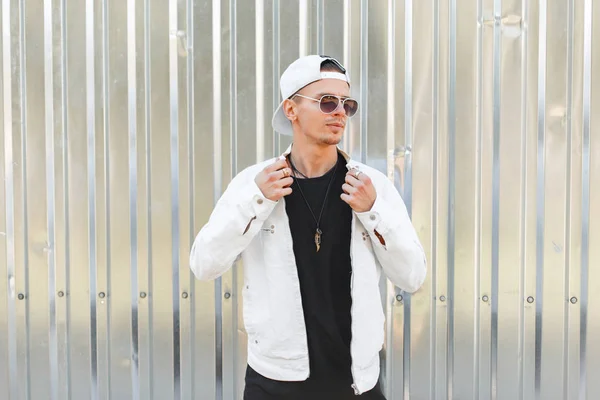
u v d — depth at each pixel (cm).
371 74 246
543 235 246
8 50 250
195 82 247
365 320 166
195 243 173
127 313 253
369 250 169
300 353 164
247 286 173
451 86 245
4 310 255
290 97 168
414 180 247
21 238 253
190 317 253
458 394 251
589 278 247
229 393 253
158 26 246
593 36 242
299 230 168
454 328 250
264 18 246
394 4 244
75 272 253
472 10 243
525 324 249
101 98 248
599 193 245
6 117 251
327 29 246
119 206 250
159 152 248
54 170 251
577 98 243
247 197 158
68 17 248
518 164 245
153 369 254
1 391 257
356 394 167
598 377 249
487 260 247
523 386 250
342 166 175
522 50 243
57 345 255
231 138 247
